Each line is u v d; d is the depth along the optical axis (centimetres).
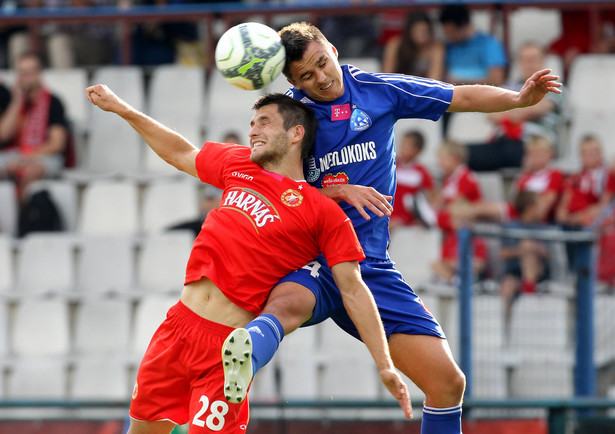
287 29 1614
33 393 3300
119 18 3950
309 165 1675
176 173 3791
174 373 1619
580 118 3703
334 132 1648
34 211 3616
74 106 3997
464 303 2745
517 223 3112
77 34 4216
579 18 3981
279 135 1606
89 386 3275
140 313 3341
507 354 2828
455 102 1670
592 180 3297
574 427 2567
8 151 3781
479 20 4178
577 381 2752
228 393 1421
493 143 3541
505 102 1630
